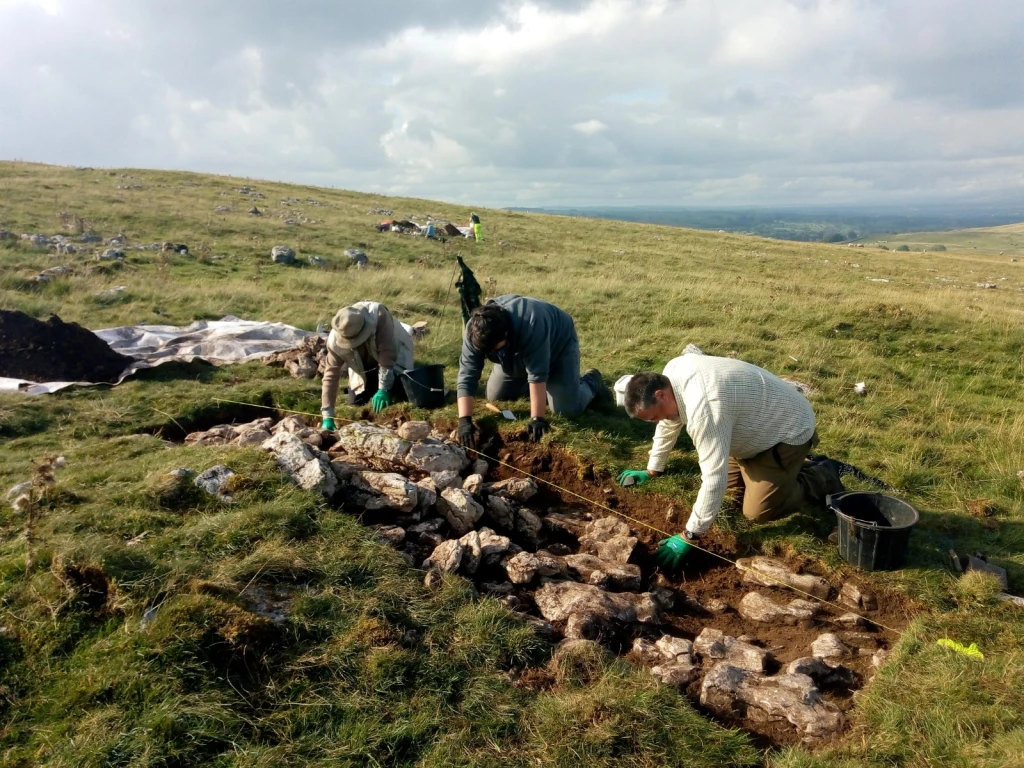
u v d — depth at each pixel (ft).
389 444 15.96
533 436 17.62
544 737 9.01
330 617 10.38
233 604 9.95
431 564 12.57
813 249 109.91
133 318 32.60
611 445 18.12
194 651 9.26
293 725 8.80
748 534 14.64
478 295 20.36
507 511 15.16
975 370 26.50
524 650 10.64
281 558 11.14
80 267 43.11
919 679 10.39
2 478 15.14
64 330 24.88
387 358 19.95
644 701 9.67
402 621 10.68
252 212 78.95
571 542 15.38
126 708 8.67
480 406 19.84
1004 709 9.62
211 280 43.55
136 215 66.33
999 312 36.83
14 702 8.82
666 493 15.99
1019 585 13.11
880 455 18.76
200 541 11.53
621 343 29.45
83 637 9.70
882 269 87.45
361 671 9.58
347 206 100.83
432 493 14.65
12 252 45.24
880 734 9.54
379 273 49.06
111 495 12.81
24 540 11.65
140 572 10.44
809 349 28.19
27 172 93.71
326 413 18.74
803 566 13.80
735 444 13.75
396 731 8.81
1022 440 19.35
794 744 9.68
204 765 8.19
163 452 15.97
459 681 9.81
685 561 14.33
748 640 12.23
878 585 13.02
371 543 12.33
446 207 119.55
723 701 10.27
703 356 13.70
